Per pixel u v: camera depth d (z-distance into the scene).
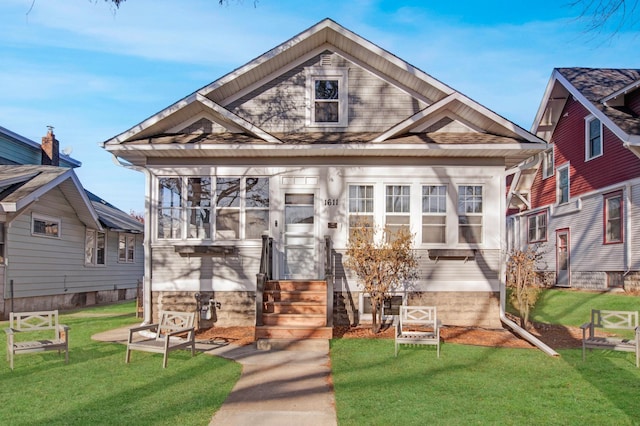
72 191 19.75
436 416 6.21
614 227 19.23
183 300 12.64
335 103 13.62
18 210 16.08
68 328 8.73
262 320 10.98
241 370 8.38
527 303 12.84
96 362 8.84
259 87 13.57
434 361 9.05
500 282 12.72
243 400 6.84
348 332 11.70
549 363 8.99
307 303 11.48
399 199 12.89
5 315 16.33
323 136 13.03
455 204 12.83
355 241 11.87
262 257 11.66
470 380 7.83
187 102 12.64
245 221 12.91
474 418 6.16
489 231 12.79
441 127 13.37
